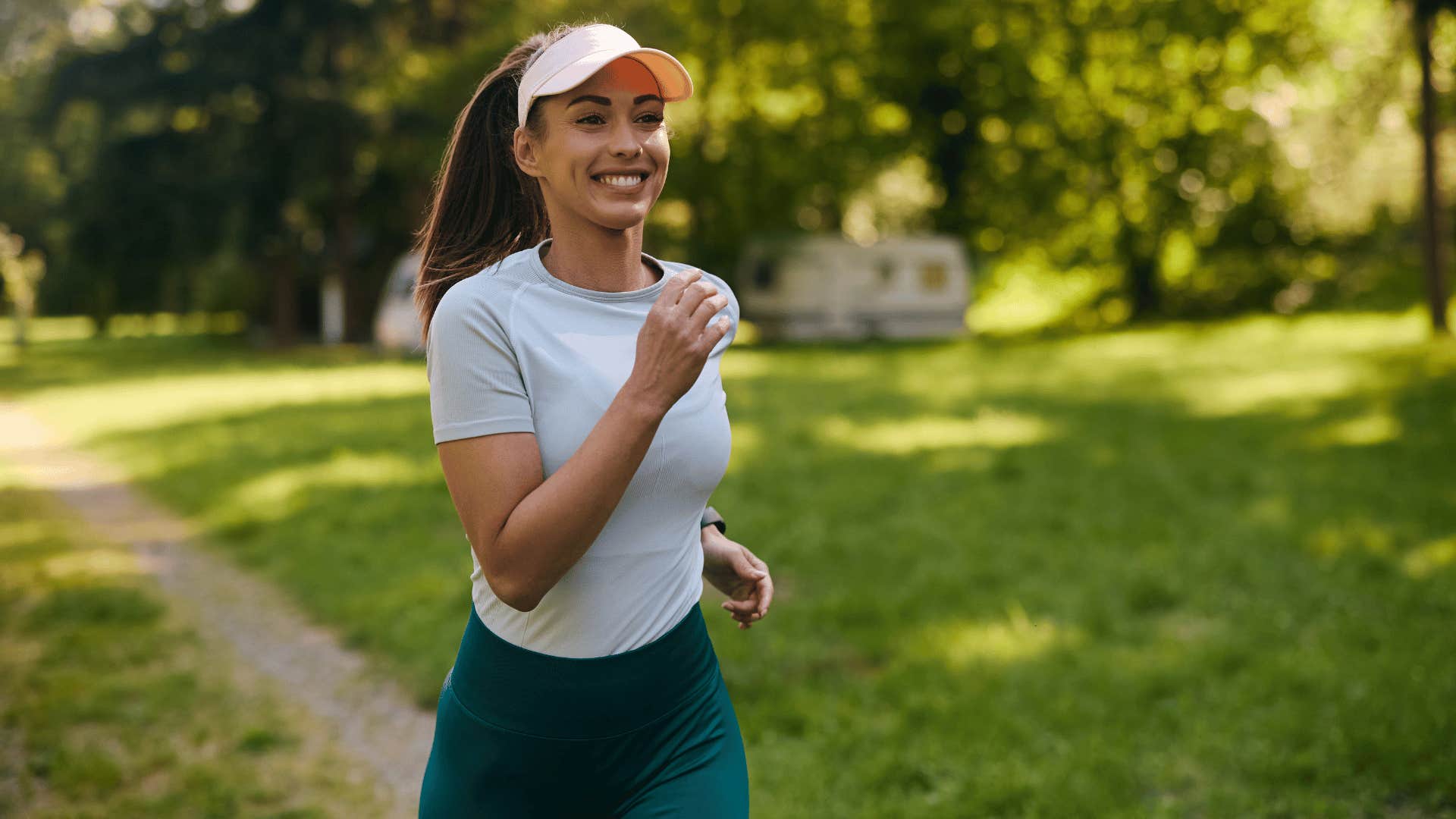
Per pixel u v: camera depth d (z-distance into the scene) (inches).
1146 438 416.2
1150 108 1041.5
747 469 372.5
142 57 1005.8
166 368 896.9
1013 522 292.4
